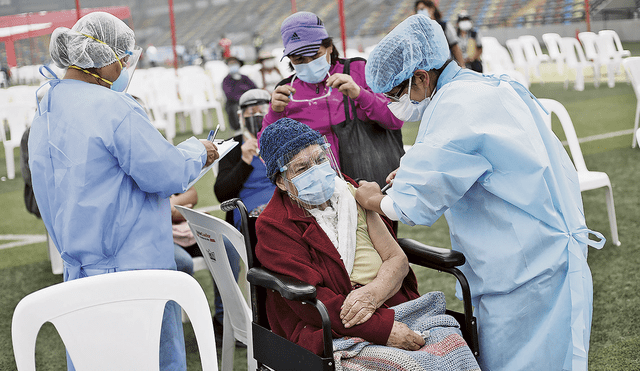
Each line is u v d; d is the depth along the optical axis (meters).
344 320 2.04
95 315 1.86
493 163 2.01
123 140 2.06
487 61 13.31
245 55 39.12
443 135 1.99
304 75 3.10
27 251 5.49
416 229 5.29
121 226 2.11
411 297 2.34
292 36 3.03
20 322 1.78
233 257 3.19
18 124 8.84
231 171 3.44
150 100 10.89
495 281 2.09
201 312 1.90
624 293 3.63
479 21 31.38
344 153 3.02
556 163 2.17
